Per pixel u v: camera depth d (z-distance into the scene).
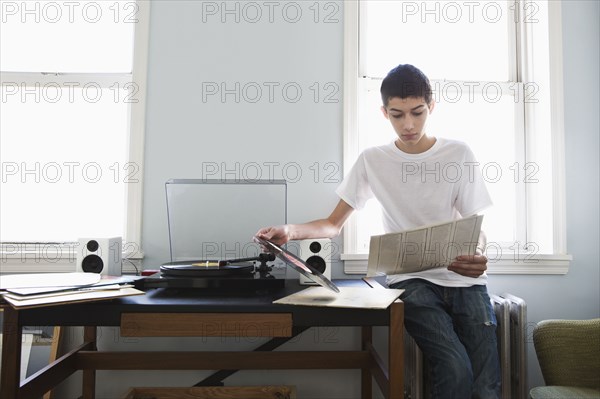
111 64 1.82
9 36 1.81
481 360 1.27
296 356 1.52
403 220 1.52
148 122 1.71
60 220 1.77
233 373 1.68
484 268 1.30
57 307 1.03
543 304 1.76
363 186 1.61
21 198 1.77
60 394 1.64
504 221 1.89
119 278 1.25
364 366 1.53
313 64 1.76
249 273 1.34
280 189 1.53
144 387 1.58
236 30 1.75
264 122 1.74
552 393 1.20
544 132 1.83
